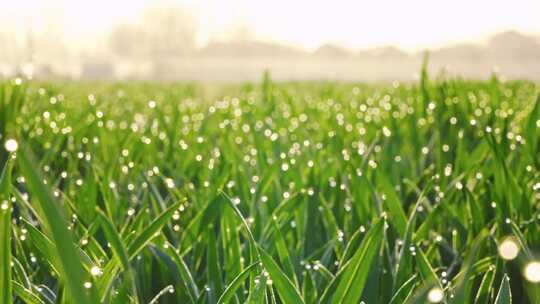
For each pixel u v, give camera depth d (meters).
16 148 0.61
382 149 1.87
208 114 2.42
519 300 0.95
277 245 0.92
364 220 1.13
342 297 0.80
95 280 0.75
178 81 8.71
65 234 0.60
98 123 1.89
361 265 0.80
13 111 1.65
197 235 1.02
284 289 0.77
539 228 1.03
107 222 0.78
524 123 1.90
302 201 1.11
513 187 1.12
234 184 1.32
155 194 1.16
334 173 1.43
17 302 0.89
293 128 2.36
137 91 5.92
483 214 1.19
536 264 0.71
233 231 0.95
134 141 1.89
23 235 0.99
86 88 6.22
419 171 1.73
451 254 1.05
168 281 0.94
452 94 2.25
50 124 1.95
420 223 1.20
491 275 0.87
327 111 3.12
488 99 2.99
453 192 1.21
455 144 1.74
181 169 1.59
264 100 3.47
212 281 0.90
